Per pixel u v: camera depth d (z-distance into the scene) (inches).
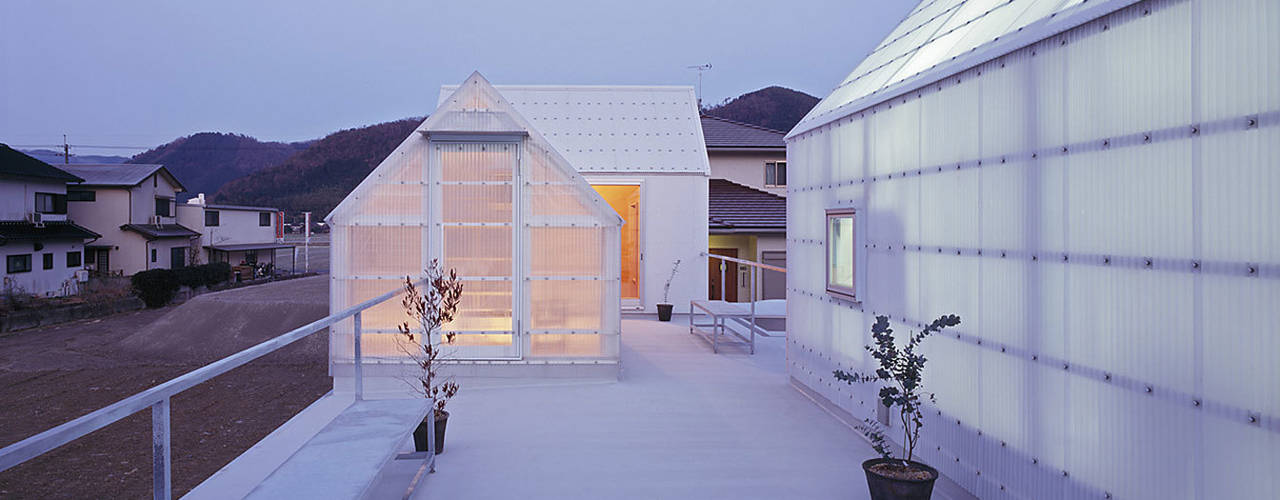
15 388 476.4
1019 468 127.6
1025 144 125.2
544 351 265.4
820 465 173.2
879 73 201.9
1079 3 113.3
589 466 171.3
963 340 145.6
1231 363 85.8
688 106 522.3
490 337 263.9
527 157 264.2
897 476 133.5
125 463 273.1
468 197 263.3
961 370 146.9
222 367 99.4
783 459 177.8
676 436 198.1
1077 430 112.7
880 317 145.9
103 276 1197.7
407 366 259.8
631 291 515.5
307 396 392.8
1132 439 101.5
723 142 799.1
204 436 312.5
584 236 265.7
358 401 166.7
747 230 657.6
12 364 560.7
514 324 264.1
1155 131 97.2
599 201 265.0
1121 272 103.3
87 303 944.9
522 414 221.6
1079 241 112.1
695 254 472.7
